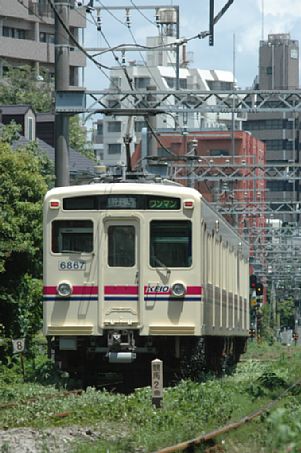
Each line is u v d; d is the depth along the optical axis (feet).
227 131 567.18
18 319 224.33
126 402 140.05
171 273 168.66
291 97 251.60
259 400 151.43
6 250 215.92
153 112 215.92
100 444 107.55
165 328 168.04
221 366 219.41
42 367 202.28
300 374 203.82
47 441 111.45
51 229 170.40
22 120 426.10
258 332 538.47
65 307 169.48
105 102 246.27
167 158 256.11
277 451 95.50
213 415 128.57
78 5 278.67
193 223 168.86
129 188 169.48
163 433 114.11
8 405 142.00
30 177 227.61
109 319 168.66
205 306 174.81
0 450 103.96
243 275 265.54
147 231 168.86
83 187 170.30
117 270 169.07
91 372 180.96
